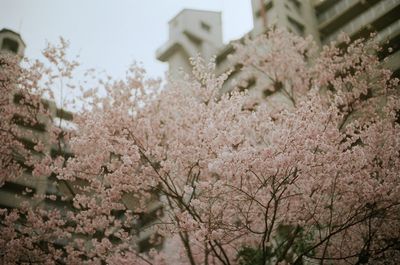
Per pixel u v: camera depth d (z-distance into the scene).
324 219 10.94
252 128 10.62
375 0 23.97
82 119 13.62
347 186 9.98
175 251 14.97
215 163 8.70
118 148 11.54
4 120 13.54
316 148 10.26
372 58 17.09
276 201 9.02
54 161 12.83
